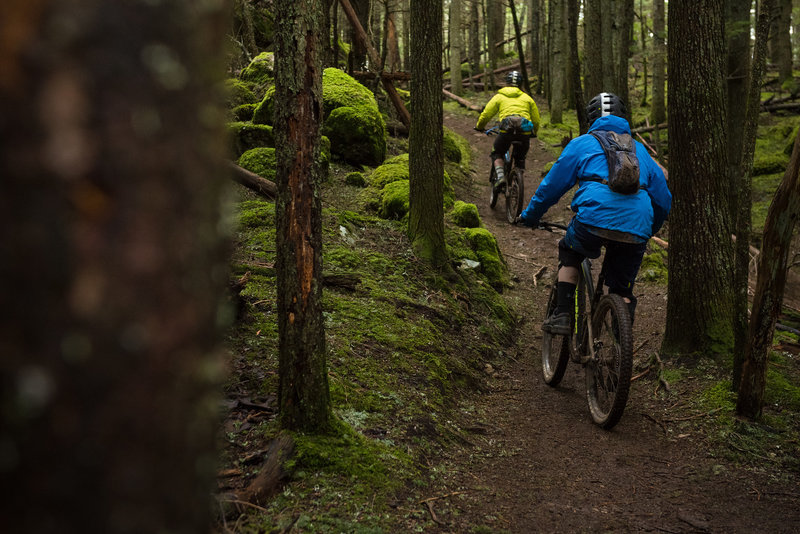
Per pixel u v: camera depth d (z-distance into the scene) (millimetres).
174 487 595
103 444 530
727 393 3756
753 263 6480
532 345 5004
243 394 2916
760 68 3441
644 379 4273
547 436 3457
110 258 525
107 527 539
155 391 562
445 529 2332
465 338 4520
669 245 4449
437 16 5129
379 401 3145
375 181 6582
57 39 494
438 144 5250
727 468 3100
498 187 8148
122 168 527
